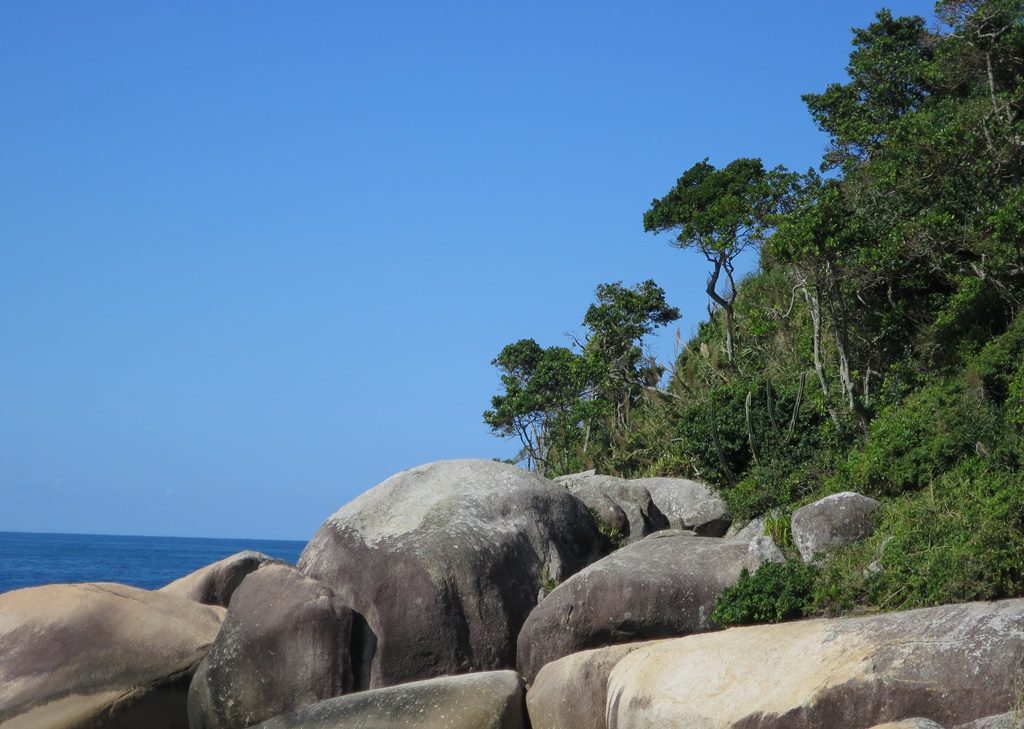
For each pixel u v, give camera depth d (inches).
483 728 594.9
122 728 695.1
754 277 1359.5
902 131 993.5
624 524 837.2
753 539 657.0
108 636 718.5
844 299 962.7
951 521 592.1
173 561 4303.6
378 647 679.7
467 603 690.8
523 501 754.8
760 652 534.0
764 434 952.3
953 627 488.4
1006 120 1027.3
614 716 572.7
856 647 502.6
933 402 809.5
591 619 644.7
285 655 668.7
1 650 716.0
